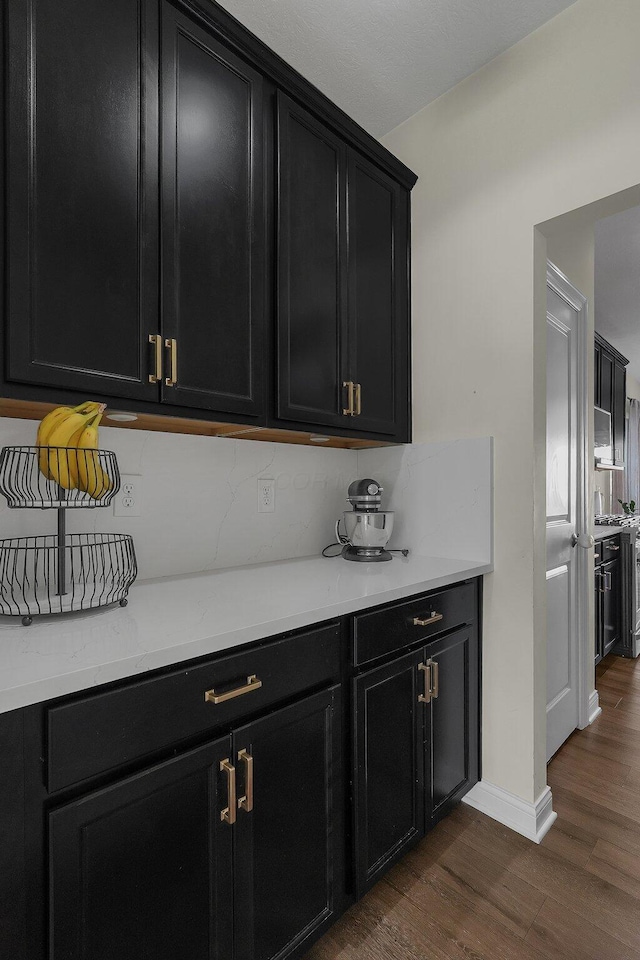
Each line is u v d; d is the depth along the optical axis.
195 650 0.89
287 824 1.06
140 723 0.82
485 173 1.76
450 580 1.54
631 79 1.42
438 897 1.33
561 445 2.17
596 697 2.47
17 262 0.94
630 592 3.29
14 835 0.69
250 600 1.20
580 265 2.32
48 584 1.07
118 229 1.09
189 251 1.22
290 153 1.49
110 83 1.08
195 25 1.25
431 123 1.93
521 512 1.66
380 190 1.84
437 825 1.62
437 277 1.90
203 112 1.26
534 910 1.28
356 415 1.71
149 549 1.48
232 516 1.71
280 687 1.05
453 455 1.83
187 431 1.55
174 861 0.86
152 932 0.83
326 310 1.61
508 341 1.69
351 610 1.20
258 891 1.00
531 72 1.63
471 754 1.68
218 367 1.29
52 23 1.00
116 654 0.80
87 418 1.04
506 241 1.70
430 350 1.93
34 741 0.71
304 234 1.53
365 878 1.23
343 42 1.65
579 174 1.51
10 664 0.75
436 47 1.68
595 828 1.61
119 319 1.09
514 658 1.65
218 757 0.93
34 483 1.23
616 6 1.45
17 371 0.94
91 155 1.05
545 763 1.67
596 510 4.67
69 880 0.73
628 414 6.05
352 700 1.22
